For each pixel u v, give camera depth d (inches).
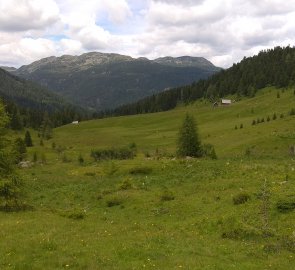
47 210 1653.5
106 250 926.4
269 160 2947.8
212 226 1283.2
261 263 915.4
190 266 847.1
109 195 2074.3
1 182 1558.8
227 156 3806.6
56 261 825.5
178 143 3762.3
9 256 850.8
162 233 1182.3
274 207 1331.2
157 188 2172.7
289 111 7003.0
